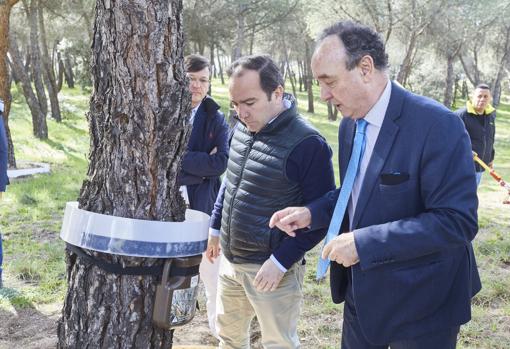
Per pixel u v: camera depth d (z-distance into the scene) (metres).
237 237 2.46
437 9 17.94
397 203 1.76
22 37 20.59
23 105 23.36
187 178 3.14
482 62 37.62
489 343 3.68
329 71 1.73
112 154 1.89
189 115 1.96
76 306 1.96
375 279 1.81
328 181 2.35
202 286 4.68
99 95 1.90
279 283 2.42
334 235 1.92
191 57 3.14
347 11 18.06
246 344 2.80
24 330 3.88
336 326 3.97
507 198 9.55
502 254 5.74
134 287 1.91
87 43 20.16
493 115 7.22
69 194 8.71
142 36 1.81
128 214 1.89
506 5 21.47
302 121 2.36
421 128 1.72
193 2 19.11
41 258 5.38
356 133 1.90
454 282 1.83
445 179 1.68
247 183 2.41
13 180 9.80
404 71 19.14
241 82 2.29
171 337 2.05
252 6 19.17
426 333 1.81
